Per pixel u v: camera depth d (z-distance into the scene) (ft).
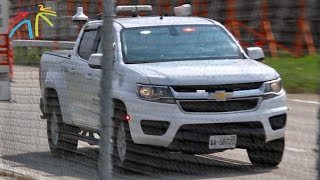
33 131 82.23
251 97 69.72
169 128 65.72
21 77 85.76
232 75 69.72
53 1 80.33
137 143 62.95
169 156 59.21
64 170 70.79
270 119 70.18
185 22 83.82
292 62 48.93
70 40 84.28
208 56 79.51
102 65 50.31
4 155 84.94
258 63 76.23
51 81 81.35
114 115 62.23
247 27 39.99
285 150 63.41
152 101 68.13
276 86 72.43
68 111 75.92
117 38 81.61
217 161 62.03
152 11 70.44
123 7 69.31
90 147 70.54
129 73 73.00
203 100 67.82
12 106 85.05
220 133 64.44
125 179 59.06
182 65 74.33
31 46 87.35
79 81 73.31
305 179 49.85
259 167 58.80
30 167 78.74
